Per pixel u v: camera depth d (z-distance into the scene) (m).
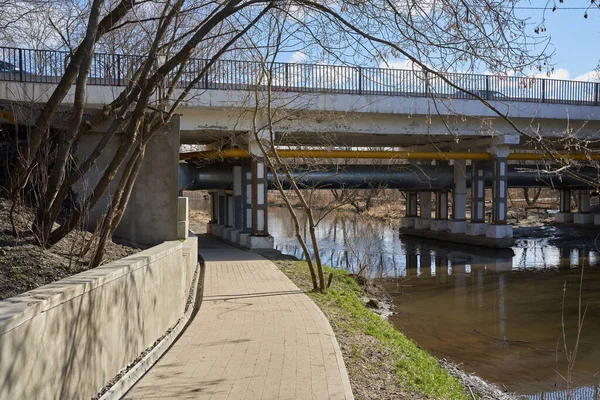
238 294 12.44
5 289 5.84
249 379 6.28
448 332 13.52
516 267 24.47
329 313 10.75
